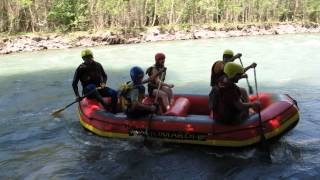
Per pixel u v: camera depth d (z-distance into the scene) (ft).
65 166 20.68
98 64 26.81
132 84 23.08
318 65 51.39
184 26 110.32
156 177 19.15
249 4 129.90
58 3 98.48
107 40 90.07
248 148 21.15
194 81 42.37
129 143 22.93
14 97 36.55
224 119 21.04
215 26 113.39
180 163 20.44
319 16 141.08
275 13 136.36
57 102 33.91
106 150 22.40
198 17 120.78
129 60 62.39
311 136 23.31
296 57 60.95
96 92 25.49
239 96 21.15
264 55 64.85
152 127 22.30
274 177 18.53
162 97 23.88
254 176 18.74
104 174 19.67
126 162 20.85
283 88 37.45
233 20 126.52
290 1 142.10
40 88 40.63
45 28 95.71
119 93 25.11
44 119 28.76
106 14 102.63
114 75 48.29
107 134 23.43
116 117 23.57
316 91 35.27
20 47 80.07
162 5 113.29
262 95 24.93
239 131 20.99
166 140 22.21
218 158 20.77
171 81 42.78
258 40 95.91
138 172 19.72
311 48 74.23
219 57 63.62
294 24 128.57
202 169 19.70
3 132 26.21
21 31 94.63
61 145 23.54
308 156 20.57
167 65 55.57
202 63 56.70
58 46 84.02
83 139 24.21
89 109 25.00
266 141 20.67
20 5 92.58
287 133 23.82
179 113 22.98
